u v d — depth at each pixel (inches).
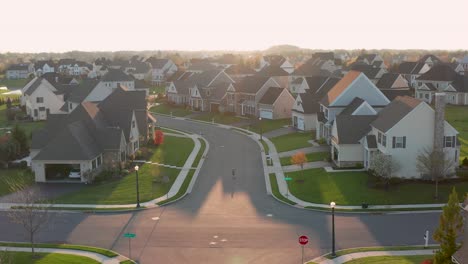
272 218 1646.2
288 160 2429.9
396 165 1957.4
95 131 2361.0
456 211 1091.9
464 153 2283.5
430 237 1434.5
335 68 6486.2
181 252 1376.7
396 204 1726.1
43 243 1448.1
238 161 2497.5
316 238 1456.7
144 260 1326.3
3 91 6530.5
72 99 3836.1
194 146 2935.5
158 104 4980.3
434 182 1921.8
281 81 5413.4
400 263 1226.6
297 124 3312.0
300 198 1849.2
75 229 1568.7
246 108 4035.4
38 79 4296.3
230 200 1854.1
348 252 1341.0
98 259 1323.8
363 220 1596.9
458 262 1026.1
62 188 2044.8
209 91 4495.6
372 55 7637.8
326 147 2637.8
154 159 2566.4
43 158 2124.8
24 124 3745.1
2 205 1806.1
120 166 2299.5
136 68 7598.4
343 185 1936.5
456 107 3676.2
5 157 2410.2
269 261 1306.6
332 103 2694.4
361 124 2239.2
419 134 1968.5
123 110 2635.3
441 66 4170.8
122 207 1772.9
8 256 1267.2
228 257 1338.6
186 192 1959.9
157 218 1665.8
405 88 4151.1
